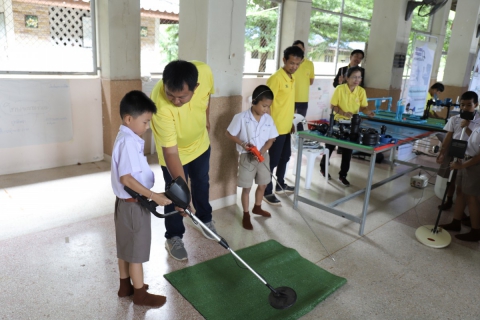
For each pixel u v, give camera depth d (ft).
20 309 6.33
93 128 14.12
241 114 9.23
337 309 6.79
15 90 11.93
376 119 13.80
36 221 9.40
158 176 13.34
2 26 11.81
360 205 11.65
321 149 12.96
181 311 6.54
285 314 6.47
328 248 8.96
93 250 8.23
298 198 10.91
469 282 7.87
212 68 9.50
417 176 13.64
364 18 24.48
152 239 8.87
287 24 19.25
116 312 6.41
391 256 8.73
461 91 25.79
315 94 22.53
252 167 9.39
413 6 19.06
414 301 7.14
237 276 7.61
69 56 13.26
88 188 11.76
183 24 9.73
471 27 24.57
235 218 10.28
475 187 9.14
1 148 12.11
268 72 19.90
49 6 12.49
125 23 13.35
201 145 8.20
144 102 5.60
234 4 9.55
